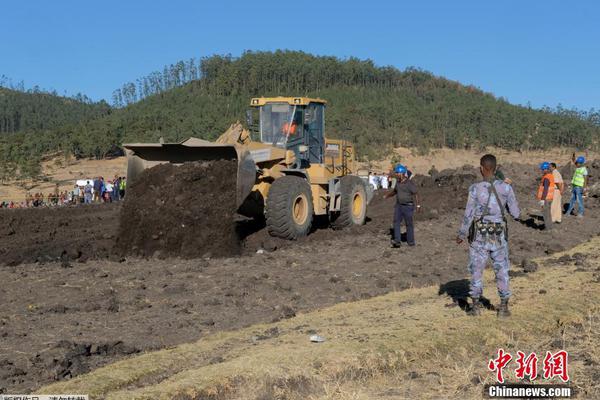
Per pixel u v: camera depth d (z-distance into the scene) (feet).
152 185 43.06
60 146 253.44
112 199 111.96
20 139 256.11
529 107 403.75
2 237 52.70
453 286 31.71
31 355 21.75
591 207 67.05
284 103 49.19
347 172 56.18
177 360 20.58
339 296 30.94
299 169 48.75
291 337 22.38
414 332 22.48
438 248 44.37
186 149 43.75
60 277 34.65
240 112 319.47
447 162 276.00
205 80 394.52
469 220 24.93
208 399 17.63
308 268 37.45
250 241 45.11
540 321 24.41
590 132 340.39
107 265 38.14
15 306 28.73
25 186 176.76
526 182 78.43
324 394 17.83
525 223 56.70
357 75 424.46
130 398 17.06
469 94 440.45
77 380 18.79
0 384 19.01
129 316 26.96
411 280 34.27
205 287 32.22
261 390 17.95
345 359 19.71
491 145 317.42
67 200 131.34
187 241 40.93
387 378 19.29
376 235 50.42
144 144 43.21
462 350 21.52
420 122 328.29
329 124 297.94
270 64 391.65
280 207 44.73
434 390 18.28
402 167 44.68
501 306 24.79
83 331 24.68
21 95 419.54
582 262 36.99
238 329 24.95
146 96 405.18
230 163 42.86
